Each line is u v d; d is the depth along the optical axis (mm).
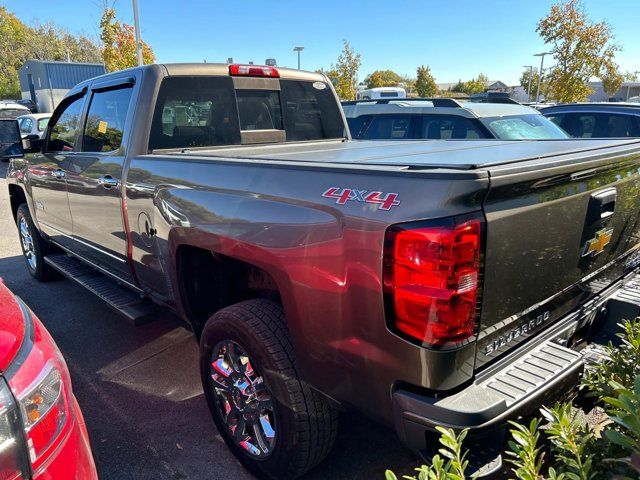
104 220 3719
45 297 5242
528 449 1580
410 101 7484
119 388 3531
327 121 4559
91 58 61094
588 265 2398
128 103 3492
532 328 2137
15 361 1562
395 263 1771
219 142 3752
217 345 2656
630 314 2586
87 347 4145
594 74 24359
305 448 2330
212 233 2545
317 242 2018
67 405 1702
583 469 1521
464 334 1772
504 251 1846
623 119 7500
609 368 2076
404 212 1757
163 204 2934
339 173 2035
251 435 2621
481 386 1874
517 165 1853
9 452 1473
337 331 2008
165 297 3227
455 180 1683
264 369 2328
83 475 1685
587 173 2141
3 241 7730
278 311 2428
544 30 24781
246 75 3902
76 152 4148
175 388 3527
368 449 2850
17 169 5418
